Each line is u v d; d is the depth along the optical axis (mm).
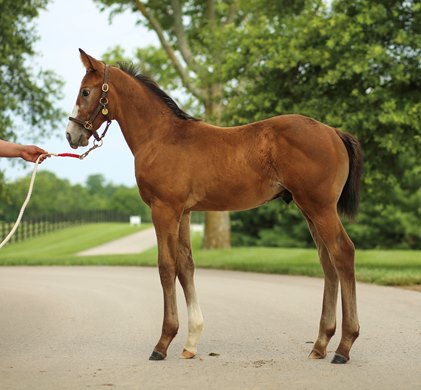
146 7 28859
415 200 41219
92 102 6949
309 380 5684
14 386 5578
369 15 17234
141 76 7160
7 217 95250
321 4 18750
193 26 30328
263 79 18984
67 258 24828
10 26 23125
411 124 16844
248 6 22094
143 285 14750
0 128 22609
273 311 10188
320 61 17375
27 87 24453
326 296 6707
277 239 43812
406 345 7250
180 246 6926
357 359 6547
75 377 5902
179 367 6293
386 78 17594
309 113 17453
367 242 42719
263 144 6562
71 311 10500
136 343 7637
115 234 45812
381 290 13102
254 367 6246
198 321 6828
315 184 6379
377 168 18453
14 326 9039
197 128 6848
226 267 20594
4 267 21891
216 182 6641
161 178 6699
